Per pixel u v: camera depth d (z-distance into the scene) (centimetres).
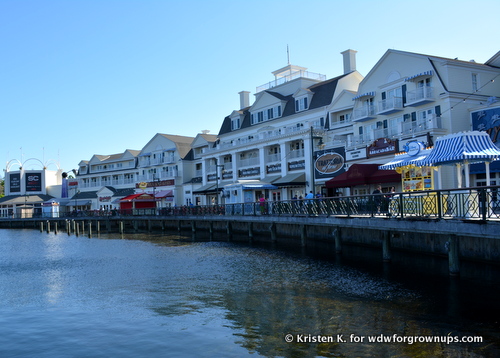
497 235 1255
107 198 7944
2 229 7212
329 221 2220
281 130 4666
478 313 1198
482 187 1312
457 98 3034
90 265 2417
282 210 2817
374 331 1067
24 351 1016
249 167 5147
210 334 1084
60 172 9988
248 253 2598
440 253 1975
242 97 6300
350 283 1630
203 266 2162
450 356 903
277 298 1427
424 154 2061
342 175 3262
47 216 7381
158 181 6925
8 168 9625
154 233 4694
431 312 1216
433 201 1555
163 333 1107
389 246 2022
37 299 1572
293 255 2423
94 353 989
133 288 1695
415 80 3269
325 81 4869
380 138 3241
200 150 6725
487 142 1614
